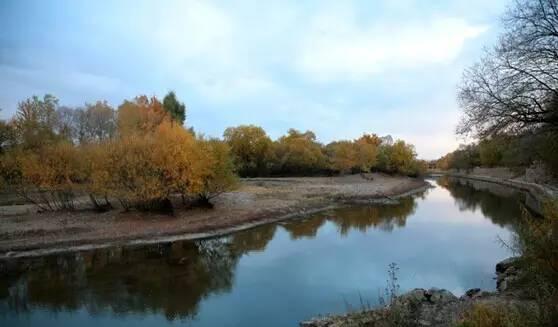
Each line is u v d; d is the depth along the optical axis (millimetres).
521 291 10500
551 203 8008
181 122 58750
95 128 59062
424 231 25422
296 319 11680
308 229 26375
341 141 94188
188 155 25625
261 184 56000
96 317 12023
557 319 6566
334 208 36906
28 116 39719
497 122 13281
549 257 7578
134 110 52719
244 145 70312
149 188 24297
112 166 24797
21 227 22125
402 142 92312
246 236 23953
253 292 14070
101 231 22125
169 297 13664
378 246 21094
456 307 10141
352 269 16781
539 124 13742
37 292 14102
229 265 17594
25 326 11383
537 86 12523
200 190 27281
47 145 28578
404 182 71938
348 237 23719
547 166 19047
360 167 79438
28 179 26016
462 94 14031
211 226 24844
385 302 12711
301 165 74875
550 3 12250
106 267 17109
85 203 30531
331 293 13883
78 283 15039
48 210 27484
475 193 56062
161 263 17828
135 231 22438
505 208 36688
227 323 11484
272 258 18797
